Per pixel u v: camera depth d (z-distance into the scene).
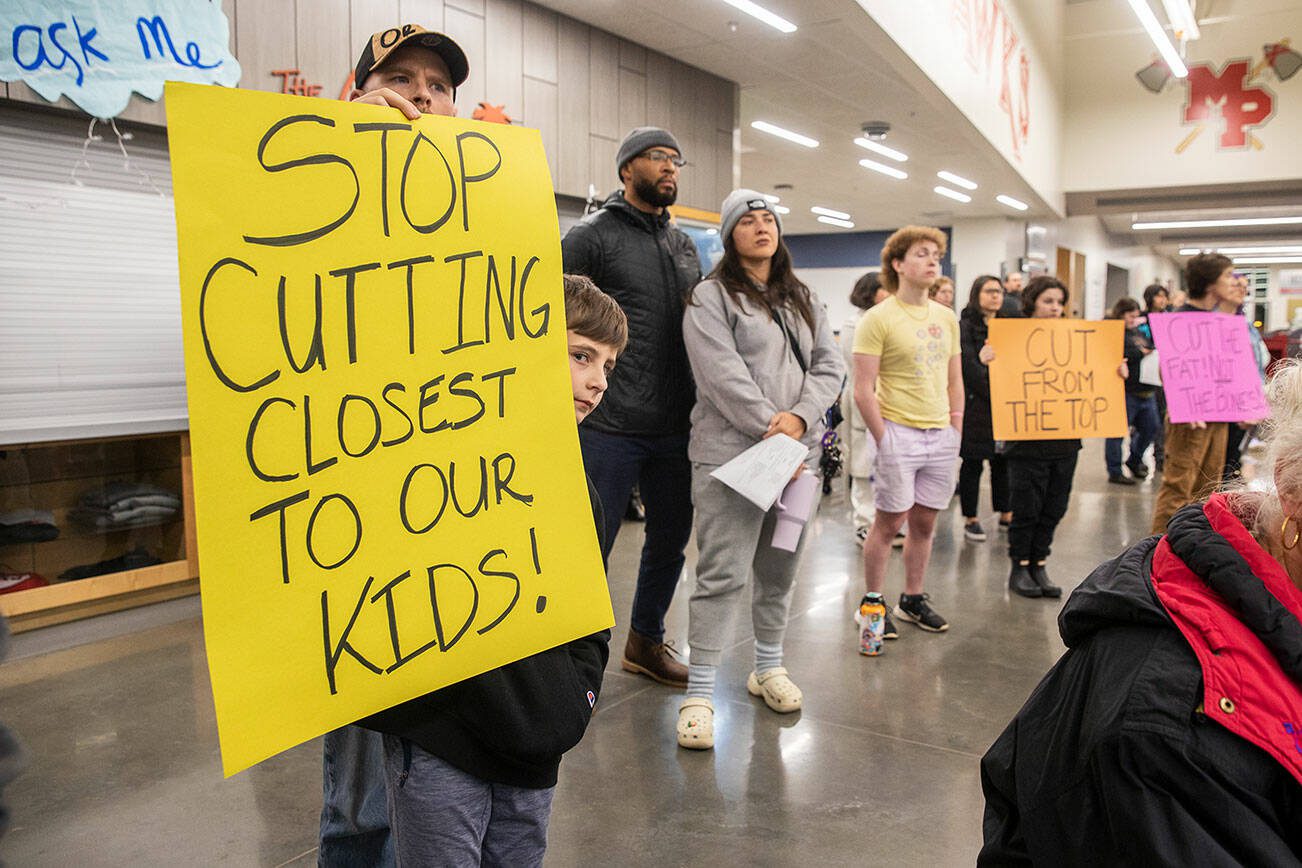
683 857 2.13
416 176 1.08
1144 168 13.70
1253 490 0.92
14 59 3.44
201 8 3.99
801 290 2.88
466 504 1.10
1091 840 0.83
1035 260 17.23
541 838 1.28
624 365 2.88
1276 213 16.88
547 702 1.19
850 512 6.29
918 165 11.62
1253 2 12.66
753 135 10.00
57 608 3.67
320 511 0.99
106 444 4.02
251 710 0.92
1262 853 0.74
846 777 2.53
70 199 3.74
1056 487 4.28
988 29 8.90
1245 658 0.79
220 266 0.93
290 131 0.99
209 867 2.08
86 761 2.61
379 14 4.82
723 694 3.11
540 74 5.90
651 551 3.15
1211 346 4.34
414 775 1.14
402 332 1.06
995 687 3.19
